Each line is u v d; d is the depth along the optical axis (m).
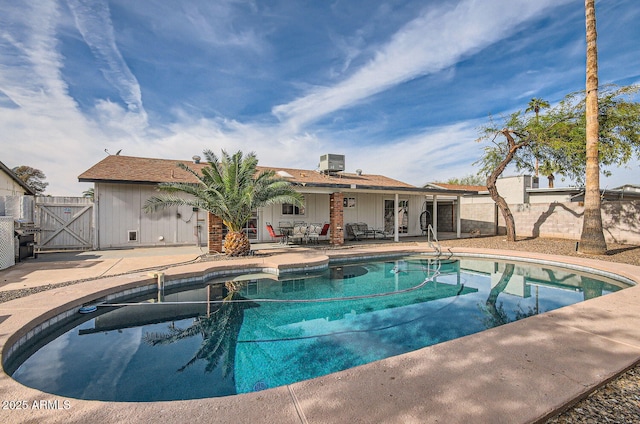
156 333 4.52
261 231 14.31
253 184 9.84
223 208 9.52
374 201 17.53
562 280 7.95
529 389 2.30
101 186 11.89
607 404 2.25
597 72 9.68
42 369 3.40
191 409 2.07
